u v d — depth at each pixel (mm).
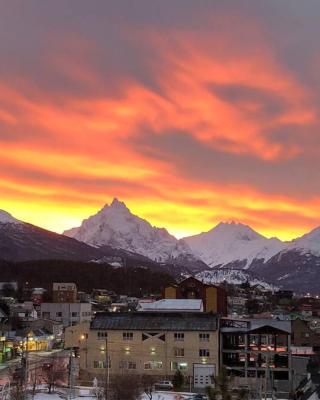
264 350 120000
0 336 149375
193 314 125812
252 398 103125
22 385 93250
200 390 112250
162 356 120500
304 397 90375
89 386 110500
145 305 164250
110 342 122000
